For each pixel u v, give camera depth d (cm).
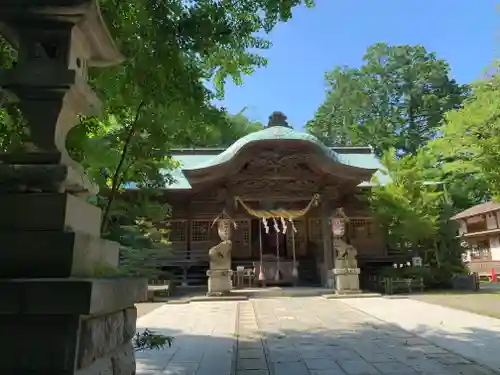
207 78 704
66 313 243
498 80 1453
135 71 501
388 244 2347
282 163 2100
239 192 2191
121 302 319
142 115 638
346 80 5259
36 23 319
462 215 3634
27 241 268
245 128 3453
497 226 3312
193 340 855
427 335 878
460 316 1144
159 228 2266
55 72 311
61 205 279
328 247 2159
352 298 1725
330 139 5222
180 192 2320
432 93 4753
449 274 2138
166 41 492
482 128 1352
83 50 355
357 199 2398
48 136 309
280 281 2273
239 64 712
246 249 2564
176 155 2745
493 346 761
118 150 700
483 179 1612
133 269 1661
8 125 420
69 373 245
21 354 245
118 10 511
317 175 2159
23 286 245
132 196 1110
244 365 646
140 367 631
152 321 1148
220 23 532
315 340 847
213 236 2194
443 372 592
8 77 307
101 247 338
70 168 300
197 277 2327
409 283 1944
